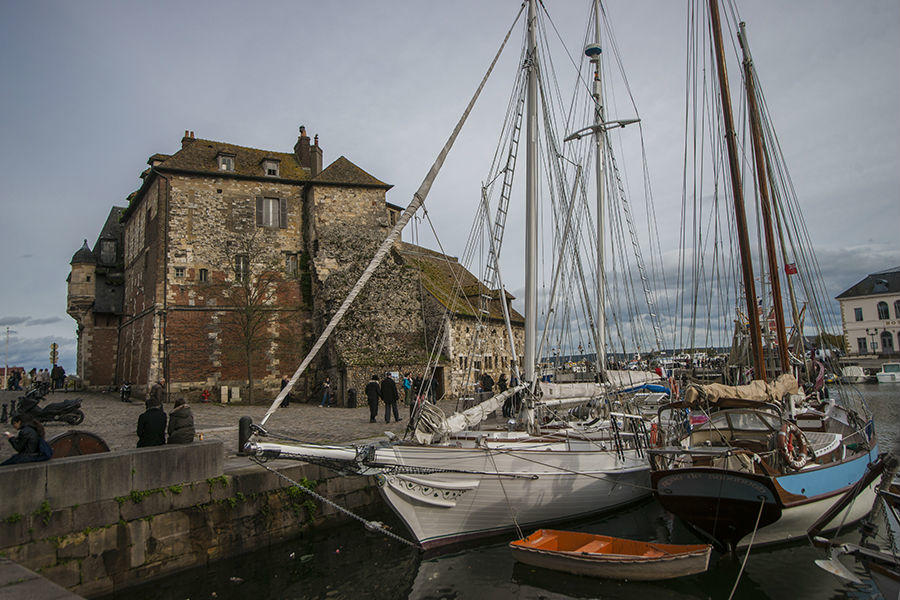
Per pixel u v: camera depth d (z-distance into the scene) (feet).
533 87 42.42
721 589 28.53
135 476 30.60
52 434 54.39
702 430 37.68
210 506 33.76
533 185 41.55
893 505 27.50
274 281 115.14
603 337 60.29
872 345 235.81
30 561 26.43
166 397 99.81
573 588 28.58
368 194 124.06
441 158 32.96
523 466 35.17
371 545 36.96
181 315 103.96
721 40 47.47
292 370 113.19
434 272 128.47
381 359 105.70
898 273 235.61
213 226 110.22
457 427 35.09
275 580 31.22
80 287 140.87
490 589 28.76
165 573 31.27
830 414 49.32
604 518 40.32
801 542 34.42
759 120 57.26
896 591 24.12
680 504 31.81
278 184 119.14
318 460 29.68
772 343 57.41
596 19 69.51
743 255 45.21
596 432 43.04
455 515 34.12
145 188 116.78
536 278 40.96
